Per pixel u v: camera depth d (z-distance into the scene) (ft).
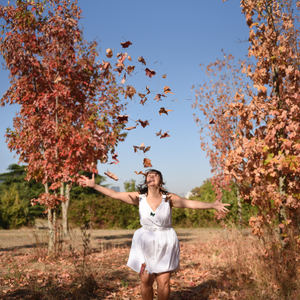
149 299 11.16
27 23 28.73
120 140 31.73
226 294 15.24
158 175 11.70
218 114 35.53
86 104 31.53
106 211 63.87
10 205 69.92
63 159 30.07
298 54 21.40
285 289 14.73
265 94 18.33
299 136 16.40
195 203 11.71
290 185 17.01
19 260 26.17
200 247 32.07
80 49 34.37
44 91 30.42
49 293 15.25
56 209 28.53
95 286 16.93
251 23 18.52
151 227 11.32
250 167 16.90
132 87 10.89
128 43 10.55
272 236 17.13
